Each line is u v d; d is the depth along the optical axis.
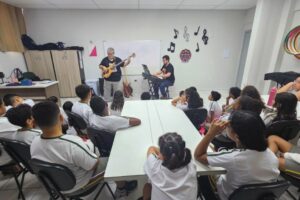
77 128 2.06
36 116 1.00
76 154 1.08
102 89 5.10
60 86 5.08
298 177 1.23
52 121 1.03
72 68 4.98
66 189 1.15
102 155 1.67
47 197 1.70
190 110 2.02
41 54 4.80
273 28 3.81
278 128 1.48
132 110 2.03
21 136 1.37
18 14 4.59
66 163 1.08
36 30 4.97
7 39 4.14
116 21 5.04
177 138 0.88
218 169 1.00
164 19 5.09
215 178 1.22
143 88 5.59
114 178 0.97
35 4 4.28
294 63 3.54
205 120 2.21
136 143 1.31
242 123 0.89
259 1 3.69
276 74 3.54
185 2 4.27
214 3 4.36
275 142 1.43
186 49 5.39
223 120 1.04
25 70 4.86
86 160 1.12
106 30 5.09
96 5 4.46
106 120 1.53
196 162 1.07
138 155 1.16
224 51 5.47
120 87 5.40
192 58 5.48
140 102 2.37
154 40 5.24
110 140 1.53
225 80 5.75
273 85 3.92
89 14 4.94
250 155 0.90
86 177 1.21
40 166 1.01
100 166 1.37
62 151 1.05
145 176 0.98
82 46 5.19
